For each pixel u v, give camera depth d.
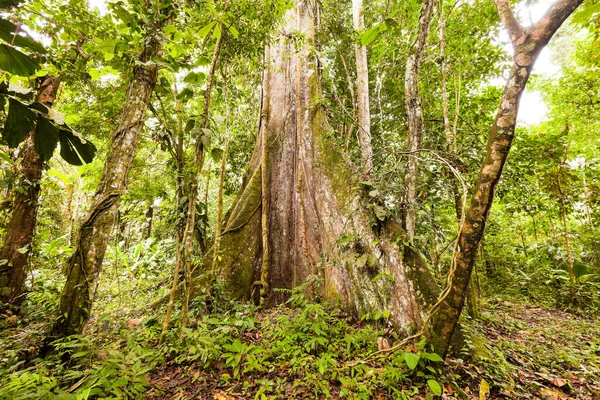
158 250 7.04
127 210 8.24
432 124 6.07
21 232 4.62
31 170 4.69
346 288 3.99
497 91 6.43
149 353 2.37
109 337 3.32
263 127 5.72
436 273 4.52
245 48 3.72
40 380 2.06
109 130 5.89
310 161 4.96
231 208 5.74
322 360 2.62
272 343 3.10
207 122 3.20
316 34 6.43
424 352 2.46
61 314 2.62
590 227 7.14
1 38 0.96
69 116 5.53
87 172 7.55
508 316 5.12
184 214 3.92
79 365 2.31
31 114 1.05
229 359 2.68
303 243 4.73
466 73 5.80
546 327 4.66
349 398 2.31
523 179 5.52
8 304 4.22
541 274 6.96
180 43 3.28
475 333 3.54
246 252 4.86
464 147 4.93
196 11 3.31
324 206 4.49
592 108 7.84
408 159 4.11
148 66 3.01
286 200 5.27
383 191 3.99
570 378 3.03
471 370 2.82
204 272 4.48
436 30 5.46
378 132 6.85
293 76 5.87
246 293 4.63
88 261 2.70
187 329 2.91
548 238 8.38
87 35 3.39
